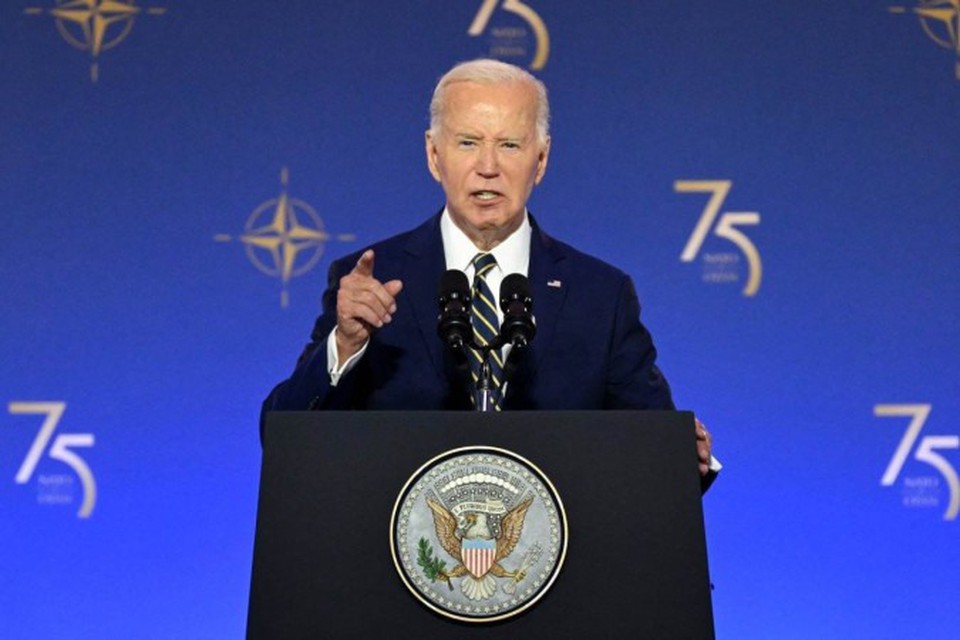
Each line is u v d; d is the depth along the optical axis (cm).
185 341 1388
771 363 1395
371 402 815
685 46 1454
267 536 620
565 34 1455
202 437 1373
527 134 830
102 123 1427
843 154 1434
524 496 623
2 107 1423
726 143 1435
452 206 842
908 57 1453
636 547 620
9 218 1403
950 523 1368
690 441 637
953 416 1387
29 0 1447
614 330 854
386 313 709
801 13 1460
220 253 1405
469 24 1460
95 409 1373
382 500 627
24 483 1355
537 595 609
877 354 1398
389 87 1445
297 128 1433
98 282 1396
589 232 1419
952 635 1346
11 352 1378
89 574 1342
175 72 1439
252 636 604
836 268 1412
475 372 811
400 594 611
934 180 1430
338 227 1416
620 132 1437
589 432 638
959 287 1411
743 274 1411
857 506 1369
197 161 1423
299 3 1457
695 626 607
